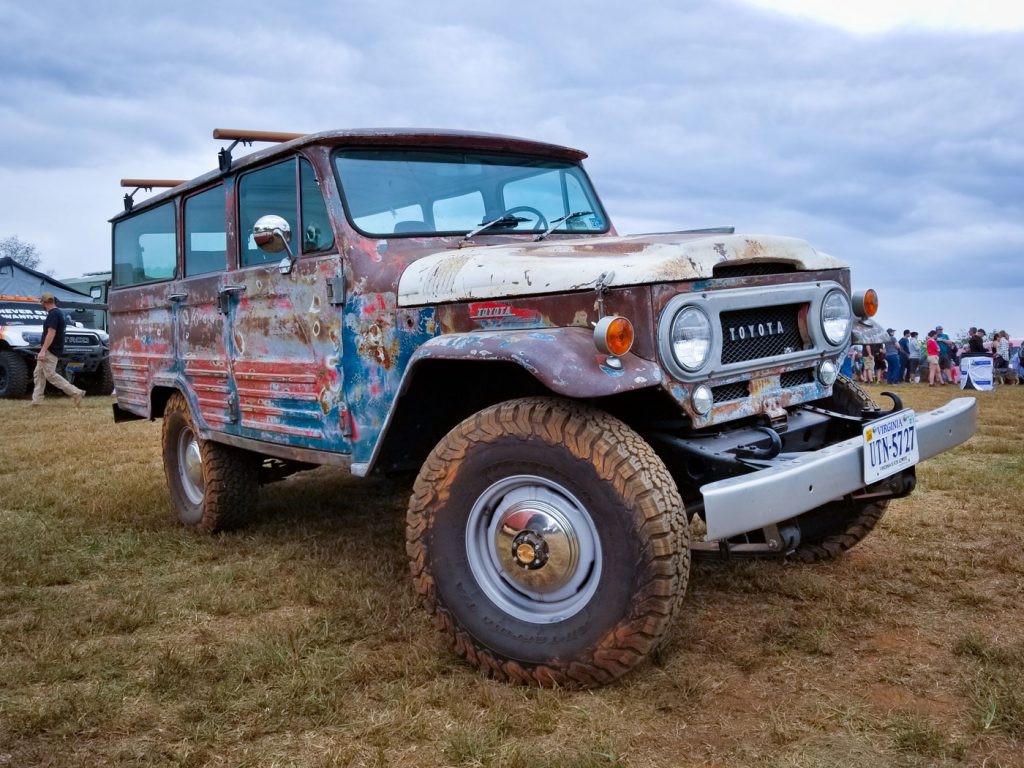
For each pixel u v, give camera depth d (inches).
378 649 117.3
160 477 247.1
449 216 148.9
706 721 94.6
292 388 148.6
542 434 102.6
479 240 146.9
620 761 85.4
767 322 121.1
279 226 138.0
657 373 103.0
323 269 139.3
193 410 180.9
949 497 194.4
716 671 107.3
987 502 187.0
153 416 205.6
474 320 118.2
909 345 732.0
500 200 157.6
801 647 113.0
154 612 131.0
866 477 110.3
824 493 104.2
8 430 361.1
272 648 114.4
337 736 93.0
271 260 155.5
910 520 174.2
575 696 100.7
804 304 125.7
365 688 105.1
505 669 105.4
